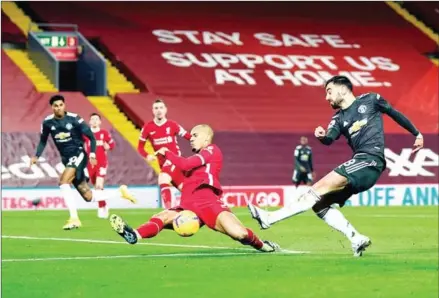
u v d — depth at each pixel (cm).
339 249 2378
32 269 1922
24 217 3941
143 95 6166
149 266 1961
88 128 3127
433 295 1584
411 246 2516
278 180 5722
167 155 2056
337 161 5919
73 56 6469
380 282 1730
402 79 6900
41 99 5819
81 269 1916
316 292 1608
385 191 5528
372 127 2042
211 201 2089
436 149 5991
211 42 6962
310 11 7531
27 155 5297
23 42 6719
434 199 5638
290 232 3048
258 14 7381
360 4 7706
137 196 5119
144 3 7219
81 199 4975
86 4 7094
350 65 6981
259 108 6275
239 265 1969
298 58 6950
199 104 6234
